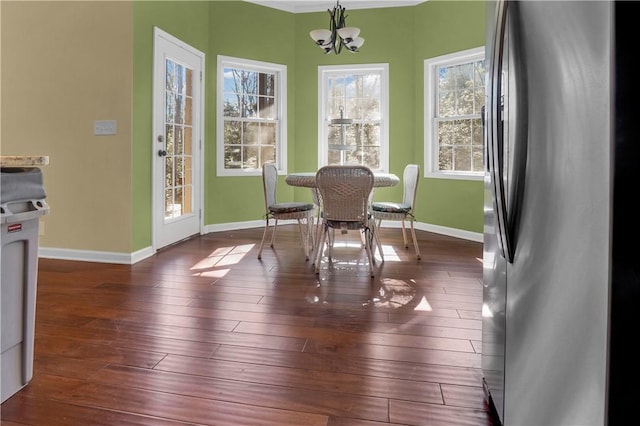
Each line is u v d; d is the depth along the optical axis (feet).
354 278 9.80
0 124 11.77
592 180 2.10
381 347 6.09
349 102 17.95
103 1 10.98
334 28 12.80
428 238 15.14
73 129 11.34
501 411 3.80
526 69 2.88
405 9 16.88
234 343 6.22
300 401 4.69
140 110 11.44
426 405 4.62
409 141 17.17
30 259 4.91
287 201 18.12
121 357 5.75
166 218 13.24
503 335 3.67
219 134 16.35
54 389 4.91
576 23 2.19
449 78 15.98
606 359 2.02
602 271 2.03
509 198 3.28
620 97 1.92
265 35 17.16
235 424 4.27
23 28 11.49
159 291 8.75
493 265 4.11
